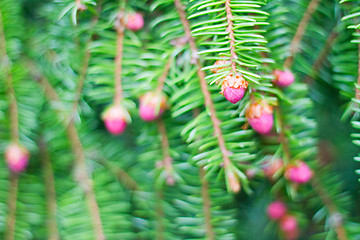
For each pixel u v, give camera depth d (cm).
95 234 40
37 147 40
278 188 41
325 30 40
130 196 41
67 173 41
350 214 42
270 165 40
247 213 43
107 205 41
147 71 39
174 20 40
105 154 41
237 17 37
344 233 41
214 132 39
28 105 41
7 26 41
